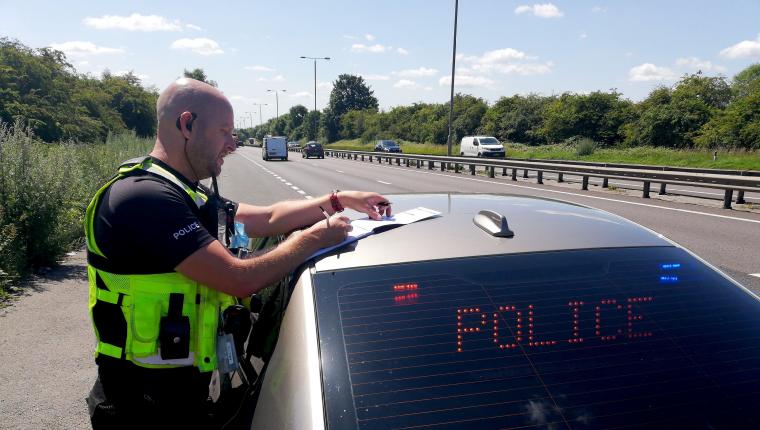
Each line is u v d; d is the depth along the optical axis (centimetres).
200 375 191
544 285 190
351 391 155
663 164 2883
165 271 182
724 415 155
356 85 13000
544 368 163
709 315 187
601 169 1753
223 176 2600
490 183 2100
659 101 4409
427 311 177
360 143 9569
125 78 4400
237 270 182
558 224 233
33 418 370
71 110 2564
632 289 193
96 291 188
